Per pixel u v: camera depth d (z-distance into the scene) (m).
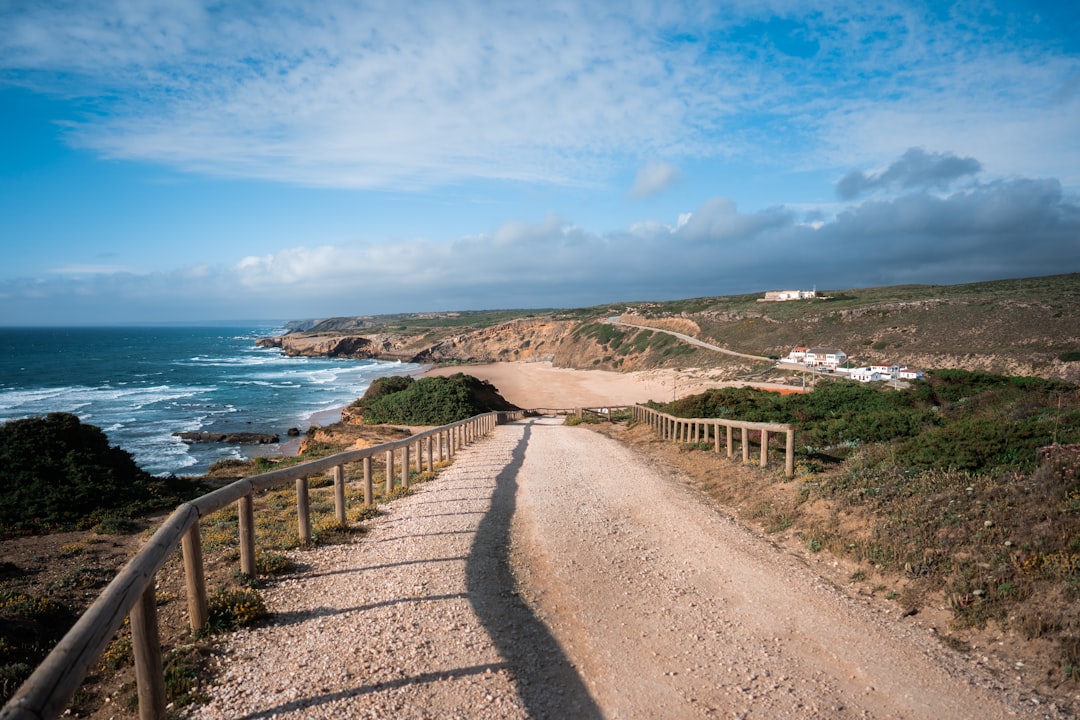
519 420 43.19
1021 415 13.48
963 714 4.43
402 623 5.76
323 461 8.85
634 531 9.31
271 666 4.91
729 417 20.28
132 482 13.58
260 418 57.00
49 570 8.05
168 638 5.42
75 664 3.07
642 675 4.98
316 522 9.49
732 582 7.16
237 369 114.81
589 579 7.21
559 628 5.84
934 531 7.39
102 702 4.48
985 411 15.70
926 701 4.61
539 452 19.11
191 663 4.91
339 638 5.43
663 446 19.73
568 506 10.91
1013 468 8.55
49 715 2.77
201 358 145.50
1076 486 7.34
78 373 103.31
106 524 10.77
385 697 4.46
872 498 8.91
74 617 6.53
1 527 10.45
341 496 9.36
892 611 6.32
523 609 6.25
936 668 5.12
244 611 5.76
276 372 108.56
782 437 16.38
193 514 5.40
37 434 13.51
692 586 7.02
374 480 15.00
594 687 4.77
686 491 12.38
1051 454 8.44
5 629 5.62
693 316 102.69
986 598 6.02
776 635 5.76
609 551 8.30
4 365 118.56
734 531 9.34
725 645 5.54
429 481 13.91
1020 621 5.55
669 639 5.65
